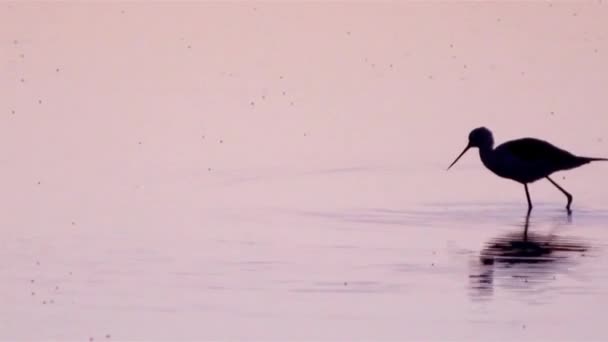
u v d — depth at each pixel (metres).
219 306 16.66
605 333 15.59
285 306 16.69
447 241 20.69
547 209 23.66
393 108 32.28
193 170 26.20
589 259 19.41
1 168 25.77
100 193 23.97
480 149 24.84
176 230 21.16
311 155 27.86
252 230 21.28
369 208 23.36
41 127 29.64
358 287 17.64
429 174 26.47
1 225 21.27
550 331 15.67
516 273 18.48
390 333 15.59
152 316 16.22
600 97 33.03
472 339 15.37
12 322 15.90
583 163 24.16
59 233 20.77
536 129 29.78
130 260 19.03
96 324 15.89
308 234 21.05
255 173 26.12
